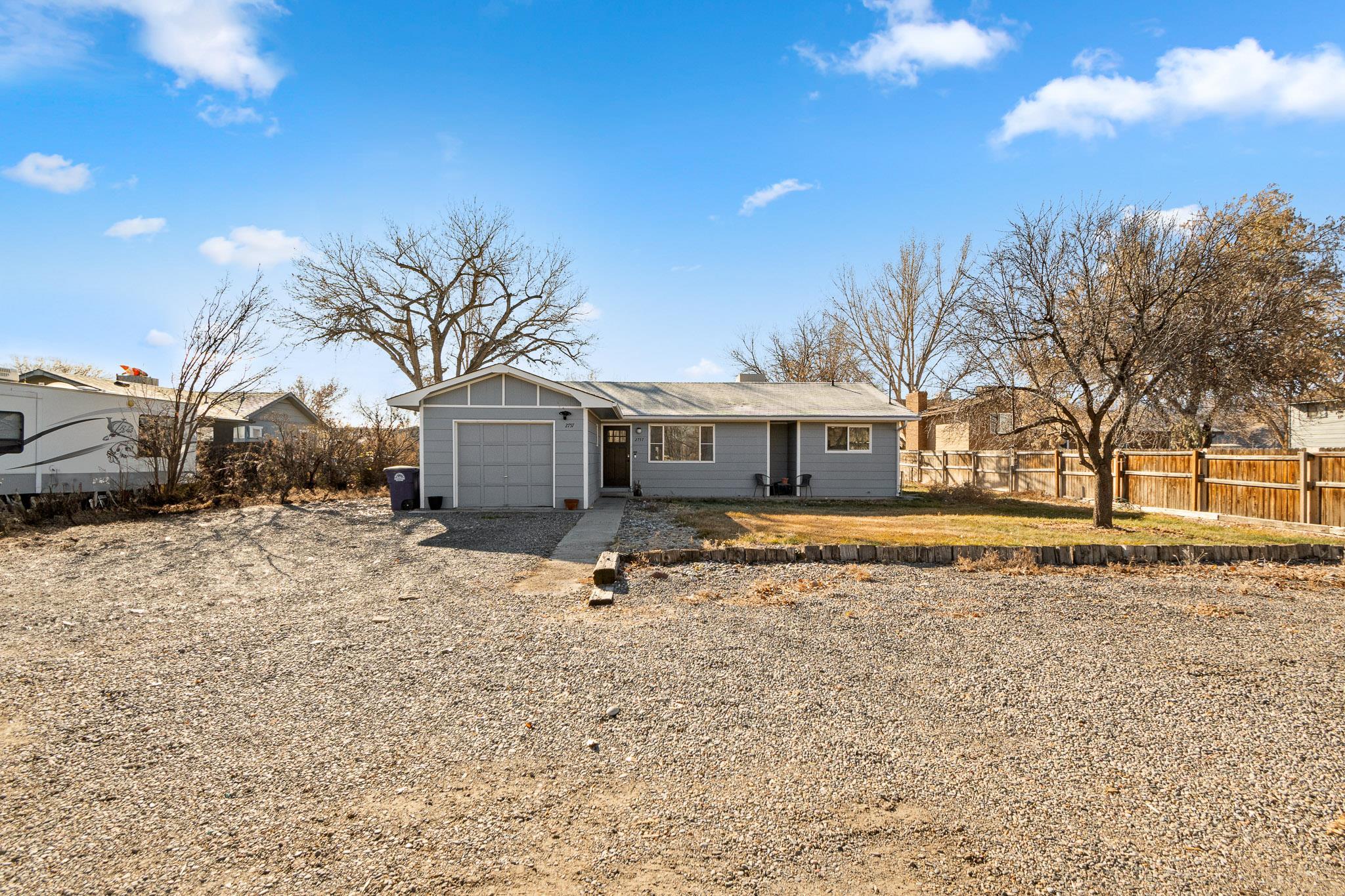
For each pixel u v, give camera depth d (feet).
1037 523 43.32
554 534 37.88
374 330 96.94
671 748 12.30
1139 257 38.27
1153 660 17.15
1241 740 12.67
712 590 24.58
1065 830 9.75
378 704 14.29
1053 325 38.65
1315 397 64.95
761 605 22.50
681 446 65.36
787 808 10.29
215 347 53.31
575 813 10.17
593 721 13.43
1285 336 56.49
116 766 11.60
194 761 11.80
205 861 8.98
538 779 11.19
